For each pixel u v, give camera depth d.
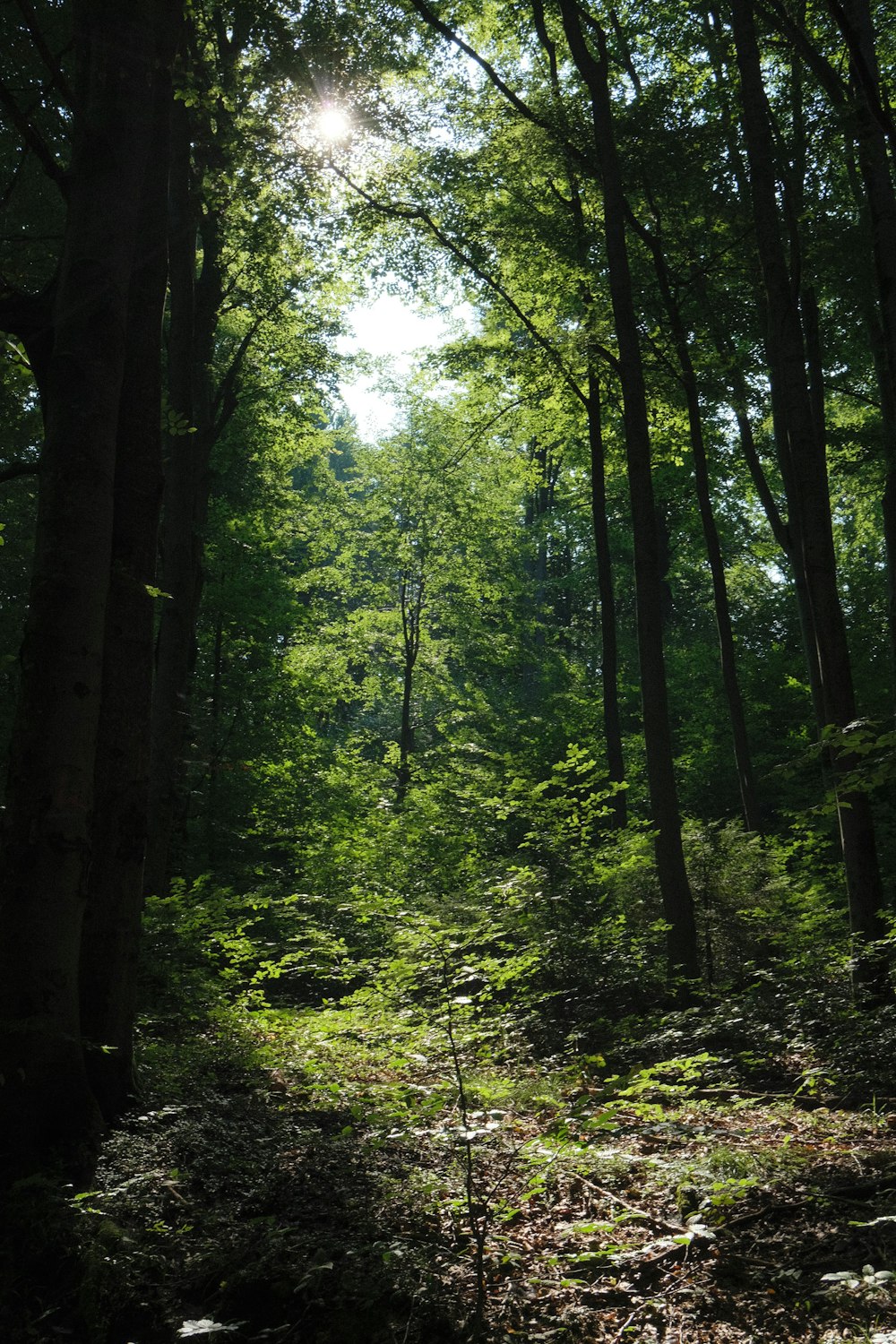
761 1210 5.11
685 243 18.44
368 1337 4.39
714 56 18.23
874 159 11.37
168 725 15.73
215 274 20.00
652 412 21.70
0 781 17.22
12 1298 4.91
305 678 24.05
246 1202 5.66
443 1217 5.41
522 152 17.45
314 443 28.03
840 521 33.59
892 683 23.83
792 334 12.41
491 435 24.70
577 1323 4.36
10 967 6.41
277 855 22.89
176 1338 4.57
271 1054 9.57
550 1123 6.85
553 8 19.28
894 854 18.81
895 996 10.54
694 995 12.04
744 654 29.11
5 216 16.25
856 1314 4.13
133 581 7.67
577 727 28.34
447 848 19.80
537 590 39.25
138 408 7.92
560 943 12.58
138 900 7.61
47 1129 6.20
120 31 7.69
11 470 7.33
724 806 26.11
